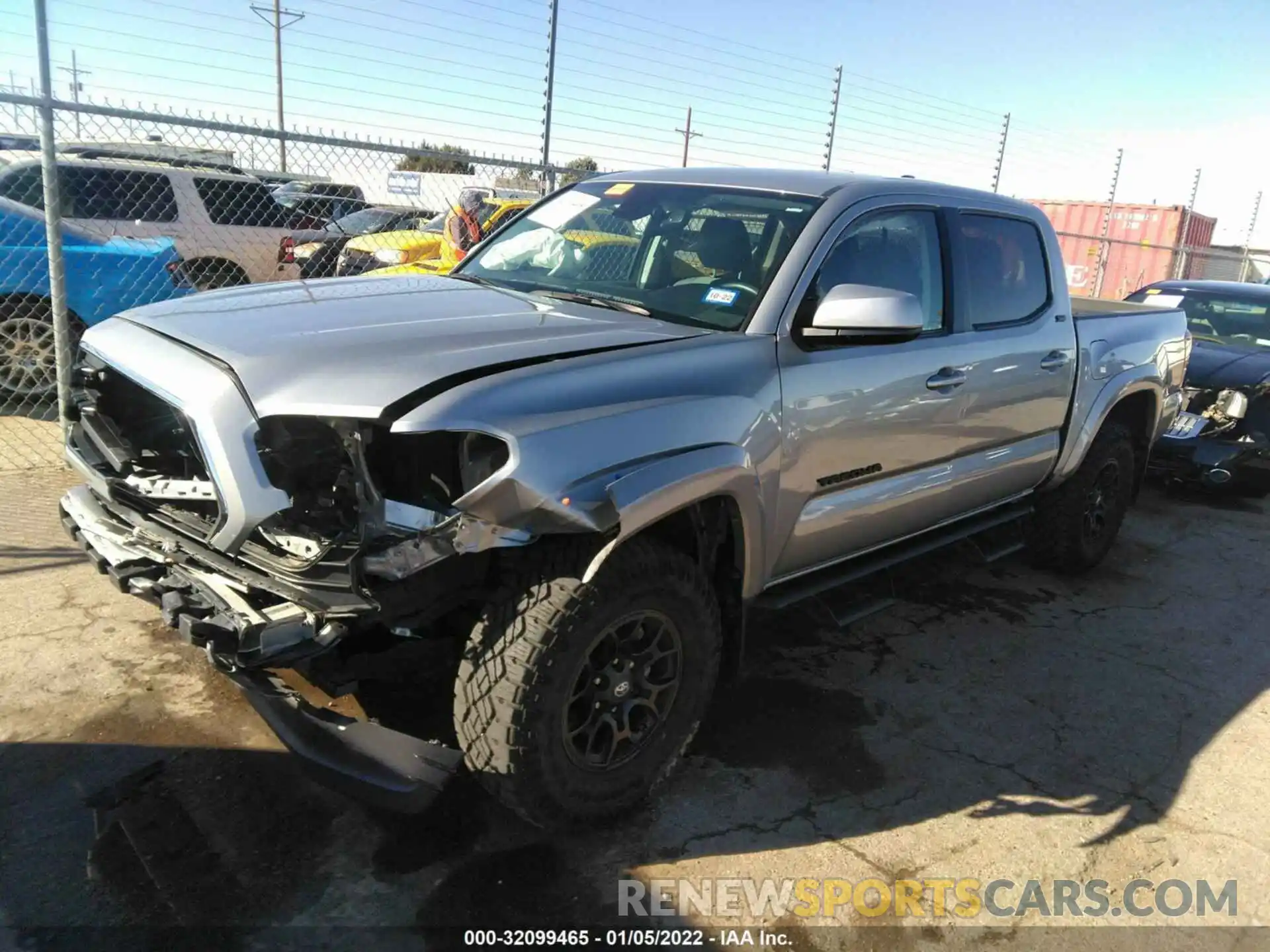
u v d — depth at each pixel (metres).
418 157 6.94
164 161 8.83
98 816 2.72
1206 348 7.43
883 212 3.60
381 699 3.27
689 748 3.31
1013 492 4.56
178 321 2.77
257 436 2.34
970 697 3.88
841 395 3.24
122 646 3.64
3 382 6.58
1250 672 4.33
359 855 2.67
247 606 2.36
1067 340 4.53
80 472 2.96
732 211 3.52
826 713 3.65
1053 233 4.61
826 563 3.56
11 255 6.45
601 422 2.50
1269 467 6.74
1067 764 3.45
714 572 3.12
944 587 5.05
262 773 2.97
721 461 2.73
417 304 3.05
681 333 3.00
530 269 3.83
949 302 3.85
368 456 2.33
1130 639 4.59
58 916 2.36
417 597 2.41
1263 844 3.07
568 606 2.50
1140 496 7.34
